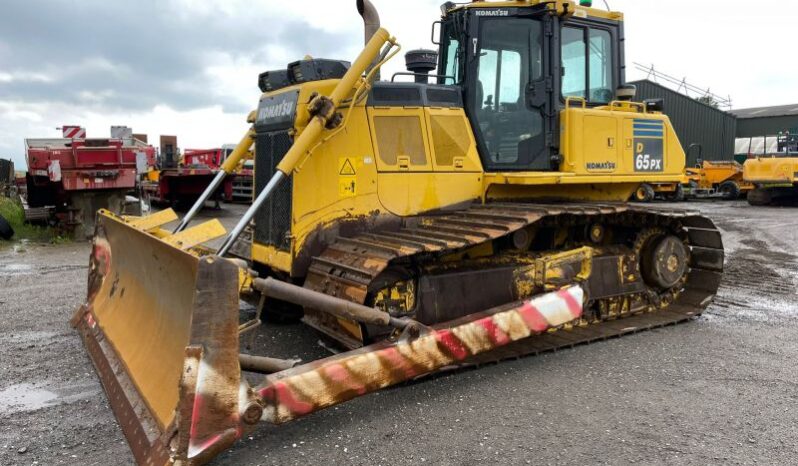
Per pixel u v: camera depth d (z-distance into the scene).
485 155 5.62
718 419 3.84
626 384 4.43
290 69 5.19
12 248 10.67
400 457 3.39
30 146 13.12
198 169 16.80
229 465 3.31
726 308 6.76
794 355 5.07
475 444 3.54
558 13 5.63
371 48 4.78
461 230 4.78
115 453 3.43
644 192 18.25
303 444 3.54
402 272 4.79
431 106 5.32
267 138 5.33
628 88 6.32
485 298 5.11
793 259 10.16
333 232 4.96
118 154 11.47
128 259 4.75
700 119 31.59
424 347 4.04
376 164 5.08
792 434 3.64
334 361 3.68
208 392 3.03
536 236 5.77
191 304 3.42
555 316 4.77
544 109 5.74
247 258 5.59
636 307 6.23
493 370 4.72
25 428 3.72
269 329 5.77
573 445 3.52
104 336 4.68
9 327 5.77
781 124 40.19
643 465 3.30
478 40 5.53
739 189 23.92
